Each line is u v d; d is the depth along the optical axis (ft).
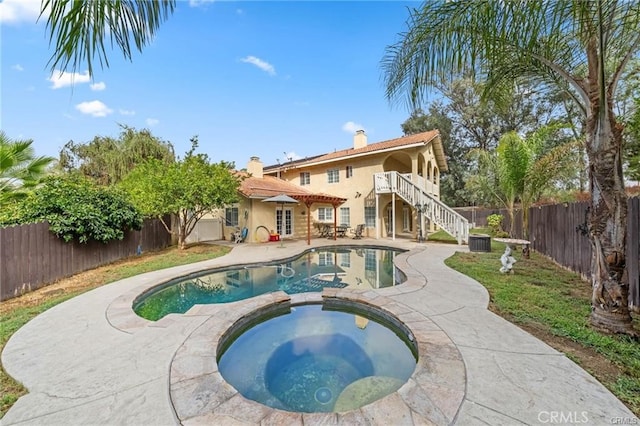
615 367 9.58
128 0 8.09
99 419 7.70
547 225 28.66
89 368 10.21
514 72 13.89
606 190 12.07
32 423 7.57
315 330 15.56
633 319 12.96
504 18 10.64
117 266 28.73
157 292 21.88
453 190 93.04
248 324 15.76
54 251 22.91
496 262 28.43
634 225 14.06
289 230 58.08
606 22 10.55
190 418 7.70
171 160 62.49
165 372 9.91
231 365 12.25
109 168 57.93
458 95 81.46
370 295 18.29
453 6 11.43
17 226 19.94
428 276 22.98
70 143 60.80
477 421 7.37
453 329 12.94
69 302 17.62
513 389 8.57
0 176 24.76
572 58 12.78
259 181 59.72
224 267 29.22
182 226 40.14
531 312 14.55
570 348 10.99
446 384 8.87
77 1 7.15
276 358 12.88
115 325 14.08
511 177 30.12
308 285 26.05
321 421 7.58
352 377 11.40
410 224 67.56
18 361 10.73
